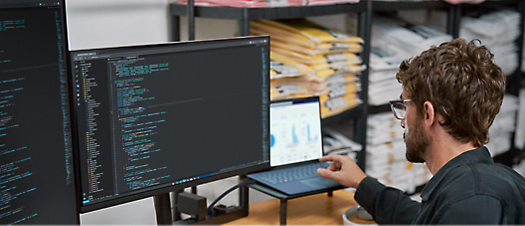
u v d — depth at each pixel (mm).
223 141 1317
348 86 2078
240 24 1597
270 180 1472
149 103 1148
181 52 1180
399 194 1310
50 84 958
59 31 965
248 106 1357
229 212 1431
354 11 1968
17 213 919
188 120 1229
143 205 1803
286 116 1548
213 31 2002
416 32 2398
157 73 1148
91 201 1097
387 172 2375
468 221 767
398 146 2400
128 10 1745
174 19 1877
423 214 879
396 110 1021
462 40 908
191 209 1368
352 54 2068
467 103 853
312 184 1456
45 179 976
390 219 1281
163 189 1216
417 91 914
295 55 1864
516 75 3049
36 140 940
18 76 882
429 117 900
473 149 901
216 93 1272
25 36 888
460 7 2484
